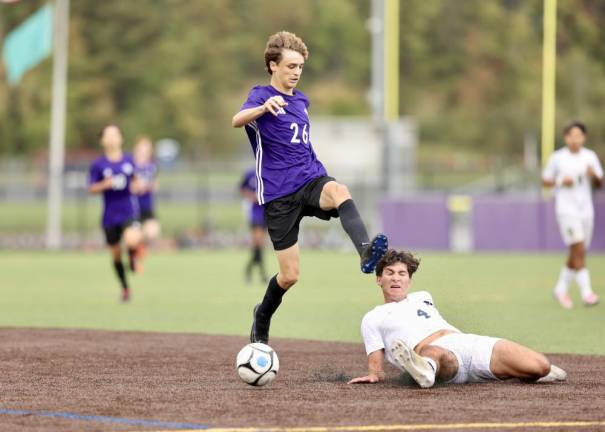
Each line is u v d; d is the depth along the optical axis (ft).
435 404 63.87
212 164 481.87
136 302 150.10
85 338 105.50
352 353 93.15
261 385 71.36
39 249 295.48
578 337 106.22
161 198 435.12
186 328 118.01
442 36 649.20
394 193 297.74
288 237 77.20
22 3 590.96
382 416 59.93
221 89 647.97
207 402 65.26
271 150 76.69
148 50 639.35
